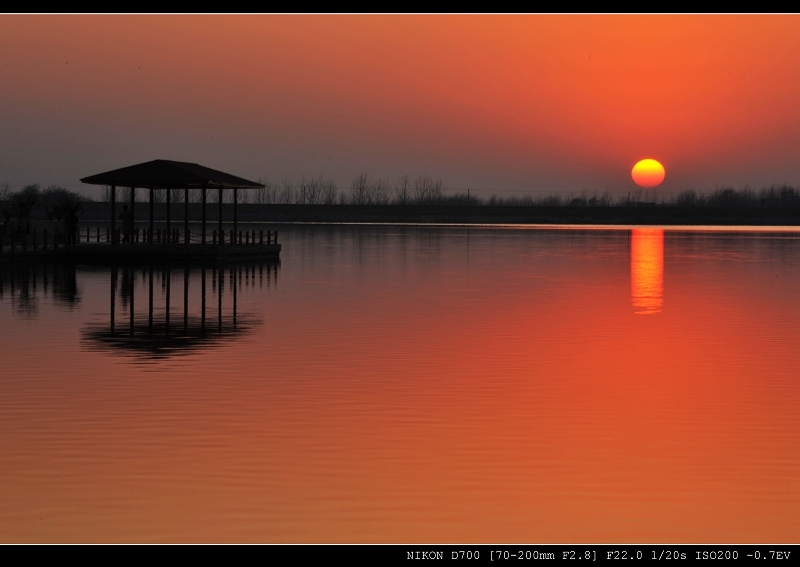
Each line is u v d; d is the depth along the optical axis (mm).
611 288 38000
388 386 17188
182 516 10383
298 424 14242
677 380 17938
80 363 19391
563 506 10742
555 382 17656
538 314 28641
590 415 14938
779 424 14383
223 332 24125
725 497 11047
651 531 10062
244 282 39219
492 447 13016
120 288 35906
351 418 14656
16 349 21219
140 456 12508
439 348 21719
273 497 10961
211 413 14938
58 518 10328
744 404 15789
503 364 19609
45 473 11781
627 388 17109
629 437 13578
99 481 11484
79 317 26984
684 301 32938
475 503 10812
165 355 20469
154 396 16188
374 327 25312
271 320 26656
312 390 16766
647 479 11656
